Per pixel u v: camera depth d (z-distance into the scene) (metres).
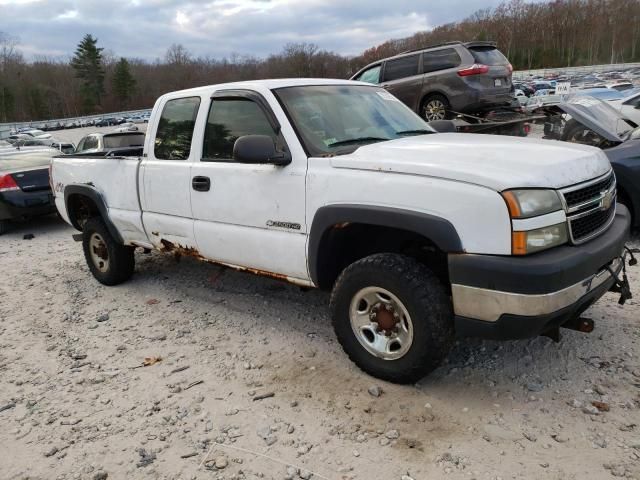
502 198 2.79
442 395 3.28
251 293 5.19
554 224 2.88
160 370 3.83
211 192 4.15
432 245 3.49
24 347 4.37
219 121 4.20
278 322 4.49
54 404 3.48
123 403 3.43
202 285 5.51
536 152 3.26
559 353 3.68
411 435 2.93
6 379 3.86
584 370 3.46
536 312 2.78
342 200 3.33
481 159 3.09
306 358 3.85
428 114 11.31
